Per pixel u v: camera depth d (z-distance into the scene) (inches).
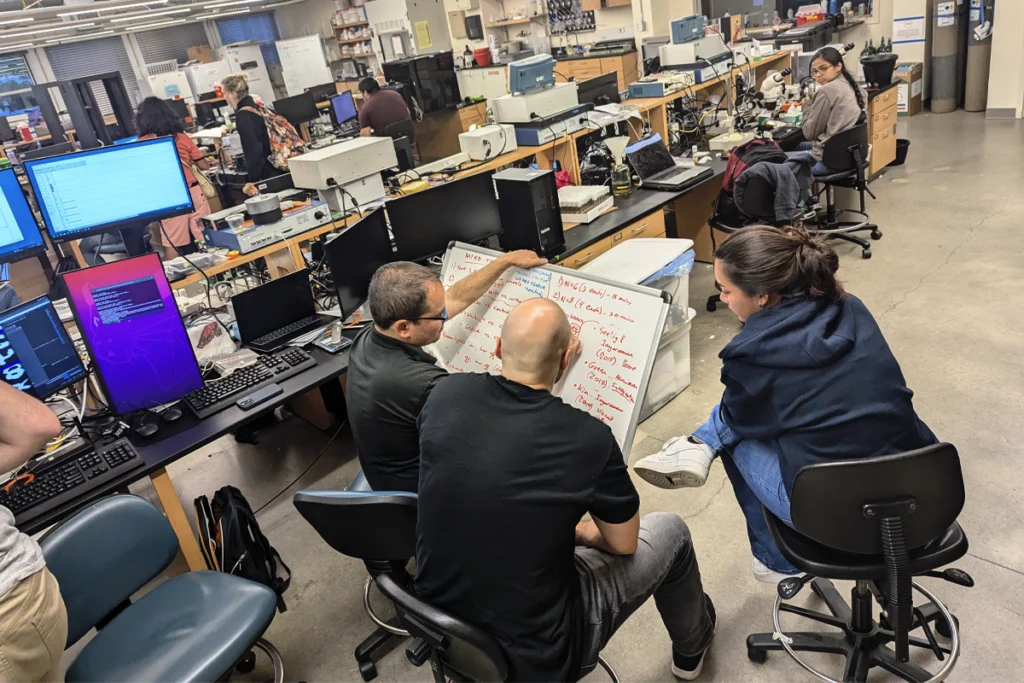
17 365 82.0
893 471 50.5
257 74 453.4
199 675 60.7
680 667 71.8
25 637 55.3
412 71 205.6
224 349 104.1
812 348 53.3
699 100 200.5
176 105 341.4
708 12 313.9
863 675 66.1
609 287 70.7
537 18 355.3
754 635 73.3
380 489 75.2
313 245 129.3
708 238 170.9
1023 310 127.1
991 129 239.3
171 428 87.0
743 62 201.0
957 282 141.3
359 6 449.7
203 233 125.2
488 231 122.8
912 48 269.3
